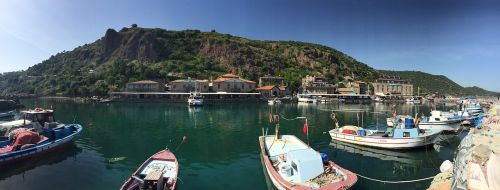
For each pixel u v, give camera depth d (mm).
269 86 144125
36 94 151000
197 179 22547
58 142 29797
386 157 28344
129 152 30969
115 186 21000
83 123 54062
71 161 27062
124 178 22594
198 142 36594
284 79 169125
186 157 29031
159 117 64500
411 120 32469
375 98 152625
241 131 45250
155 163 21359
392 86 188500
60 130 32281
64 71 197625
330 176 18281
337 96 154000
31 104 105562
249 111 80438
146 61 198750
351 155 29078
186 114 71312
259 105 105250
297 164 18703
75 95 139750
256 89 140625
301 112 78188
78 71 187250
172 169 20406
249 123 54562
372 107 101188
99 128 47875
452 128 41656
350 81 193250
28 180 22016
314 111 81500
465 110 65625
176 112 76500
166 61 193125
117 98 123625
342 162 26828
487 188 12289
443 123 41594
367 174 23625
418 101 141875
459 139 37812
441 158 28000
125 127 49188
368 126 51375
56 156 28766
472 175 12977
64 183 21484
